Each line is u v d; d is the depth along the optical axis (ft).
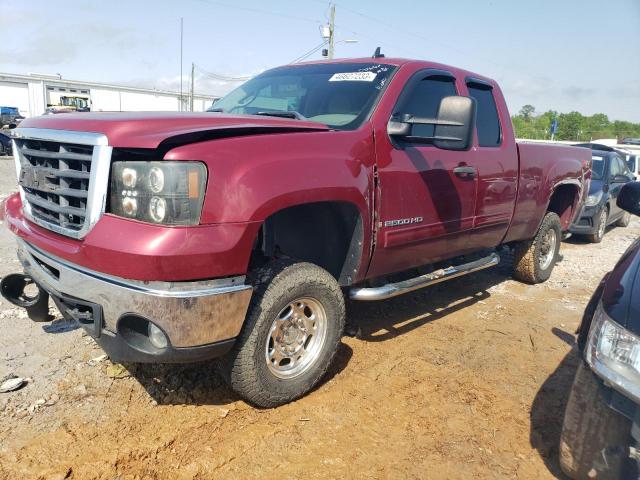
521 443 10.20
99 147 8.69
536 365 13.65
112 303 8.66
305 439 9.91
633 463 7.50
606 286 8.38
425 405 11.30
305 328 11.03
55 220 9.76
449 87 14.65
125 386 11.21
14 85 159.02
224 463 9.13
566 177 20.06
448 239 14.35
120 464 8.89
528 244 20.30
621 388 7.28
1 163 58.44
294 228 12.22
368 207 11.47
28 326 13.74
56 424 9.79
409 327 15.64
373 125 11.91
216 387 11.47
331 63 14.82
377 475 9.08
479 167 14.85
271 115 12.53
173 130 8.96
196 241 8.41
